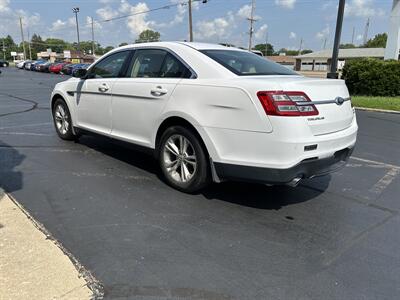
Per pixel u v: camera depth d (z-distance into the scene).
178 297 2.51
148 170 5.19
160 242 3.22
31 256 2.84
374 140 8.20
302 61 67.88
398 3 18.88
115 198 4.15
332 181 5.11
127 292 2.53
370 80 17.22
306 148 3.48
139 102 4.67
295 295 2.59
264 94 3.45
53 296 2.42
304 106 3.48
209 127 3.85
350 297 2.59
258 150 3.55
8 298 2.37
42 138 6.93
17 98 14.29
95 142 6.70
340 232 3.56
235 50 4.75
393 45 19.39
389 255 3.17
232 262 2.97
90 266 2.80
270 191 4.55
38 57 103.00
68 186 4.46
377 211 4.10
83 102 5.82
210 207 4.00
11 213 3.57
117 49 5.37
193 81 4.05
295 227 3.63
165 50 4.56
